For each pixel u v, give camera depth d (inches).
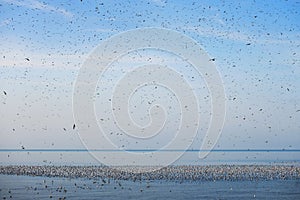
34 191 683.4
